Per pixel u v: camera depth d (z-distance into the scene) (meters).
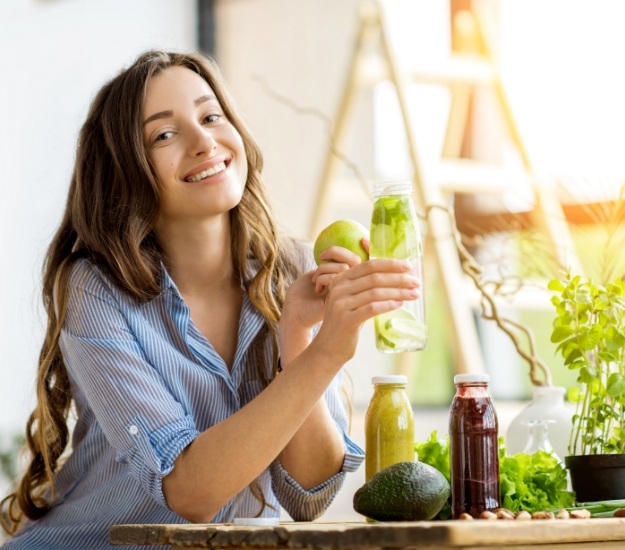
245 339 1.90
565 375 4.20
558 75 3.77
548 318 4.25
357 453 1.95
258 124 4.42
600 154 3.57
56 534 1.88
